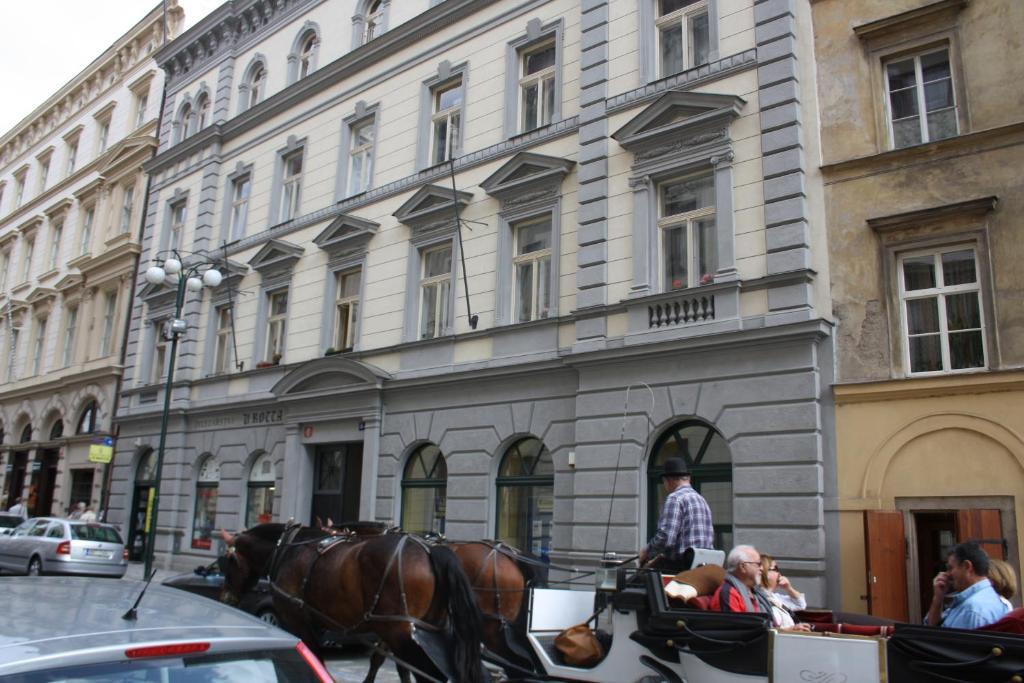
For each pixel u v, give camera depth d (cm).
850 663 502
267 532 870
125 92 3391
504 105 1756
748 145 1317
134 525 2544
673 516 700
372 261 1956
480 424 1620
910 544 1082
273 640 341
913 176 1179
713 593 624
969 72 1171
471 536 1579
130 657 300
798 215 1236
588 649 665
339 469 1945
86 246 3388
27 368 3500
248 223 2400
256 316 2252
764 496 1188
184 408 2362
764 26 1338
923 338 1155
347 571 715
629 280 1410
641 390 1352
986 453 1052
